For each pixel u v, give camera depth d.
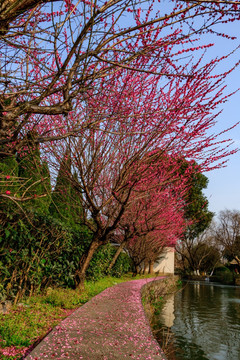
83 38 3.11
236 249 48.62
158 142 7.75
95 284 13.29
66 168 9.17
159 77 6.32
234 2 2.74
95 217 9.97
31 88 3.71
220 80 5.61
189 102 5.77
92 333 5.27
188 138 6.76
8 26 3.11
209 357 7.19
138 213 11.38
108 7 2.88
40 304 7.57
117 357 4.15
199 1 2.75
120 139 7.39
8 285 6.97
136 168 7.97
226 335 9.45
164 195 11.31
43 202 9.66
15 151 3.94
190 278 42.78
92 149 8.52
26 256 7.65
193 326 10.57
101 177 10.13
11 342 4.66
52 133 7.77
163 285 20.47
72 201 11.05
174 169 8.82
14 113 3.37
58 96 6.61
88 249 10.79
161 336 8.79
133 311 7.53
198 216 29.12
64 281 10.41
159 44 3.68
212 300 18.42
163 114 6.14
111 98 5.88
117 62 3.41
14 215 7.13
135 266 22.16
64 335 5.04
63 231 9.39
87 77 3.45
